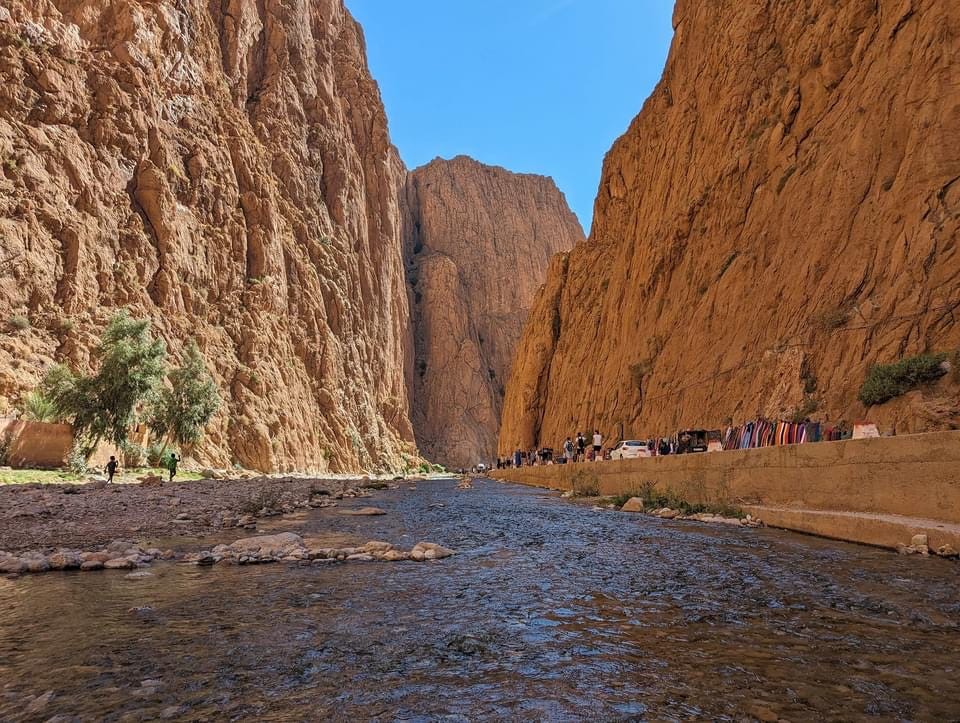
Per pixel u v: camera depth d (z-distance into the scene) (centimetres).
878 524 939
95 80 5447
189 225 6028
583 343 5856
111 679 404
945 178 2003
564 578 734
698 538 1085
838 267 2319
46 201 4603
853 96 2588
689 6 4806
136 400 3638
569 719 340
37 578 741
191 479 3825
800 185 2752
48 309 4375
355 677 409
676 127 4419
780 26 3431
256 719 342
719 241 3375
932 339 1830
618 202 6172
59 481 2780
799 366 2272
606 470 2362
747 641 482
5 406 3616
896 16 2433
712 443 1666
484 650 464
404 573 772
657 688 386
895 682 392
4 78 4731
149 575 759
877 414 1808
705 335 3167
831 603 596
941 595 620
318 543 1060
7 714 348
